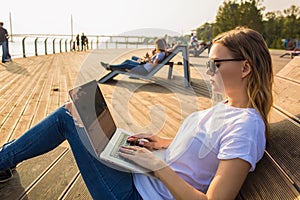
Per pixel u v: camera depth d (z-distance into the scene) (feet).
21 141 4.62
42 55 45.42
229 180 3.27
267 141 4.03
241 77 3.93
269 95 3.91
